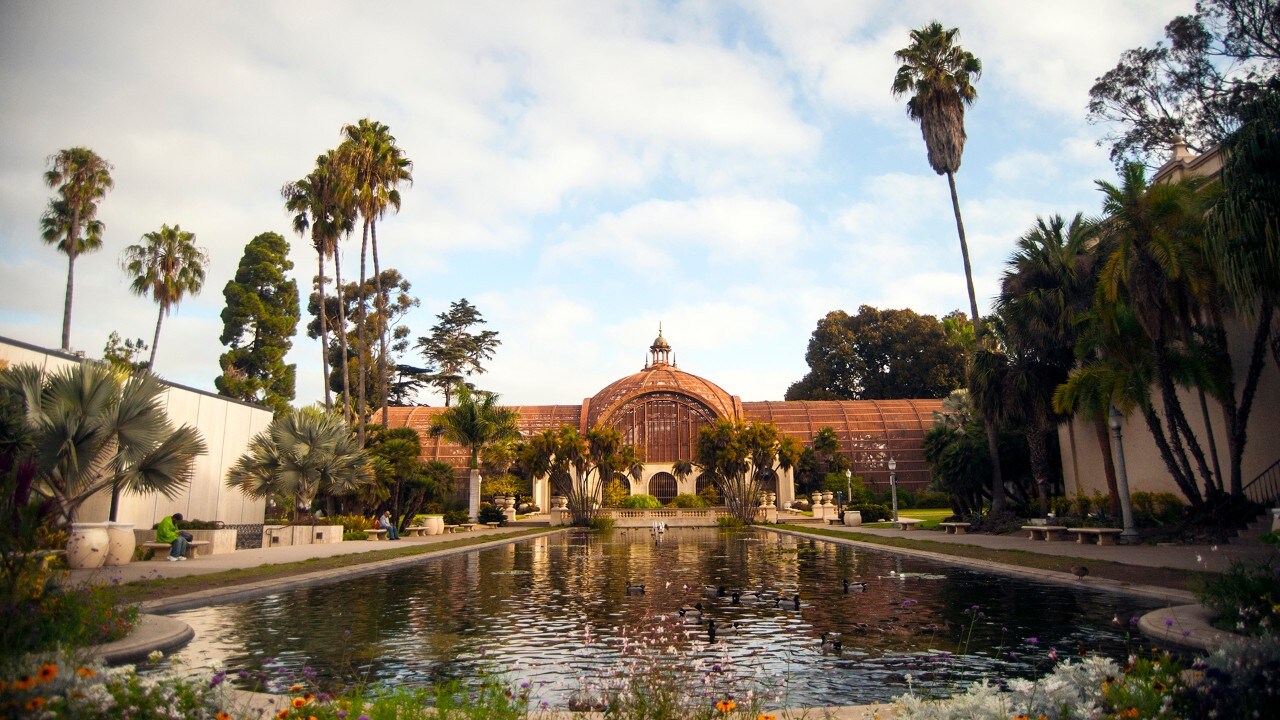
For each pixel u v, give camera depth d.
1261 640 6.41
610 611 13.91
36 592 8.64
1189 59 33.75
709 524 56.12
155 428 21.45
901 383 93.50
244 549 26.69
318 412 34.44
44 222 41.59
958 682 8.54
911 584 17.31
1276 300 19.42
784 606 14.27
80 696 5.09
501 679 8.75
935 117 39.31
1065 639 10.70
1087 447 35.97
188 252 49.66
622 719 6.29
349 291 91.75
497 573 20.84
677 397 71.50
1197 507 25.20
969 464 38.56
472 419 49.47
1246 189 18.62
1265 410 26.77
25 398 19.02
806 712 6.99
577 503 53.56
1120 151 38.03
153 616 11.54
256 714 6.36
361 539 33.94
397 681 8.66
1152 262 24.09
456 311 95.88
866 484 72.50
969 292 38.53
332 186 41.06
